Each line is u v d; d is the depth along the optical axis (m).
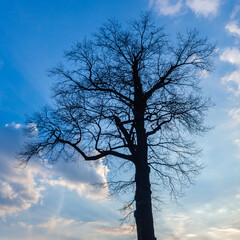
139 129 13.71
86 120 13.42
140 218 12.19
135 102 13.97
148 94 13.92
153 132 14.16
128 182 13.97
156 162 14.41
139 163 13.09
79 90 14.18
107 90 13.88
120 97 13.95
